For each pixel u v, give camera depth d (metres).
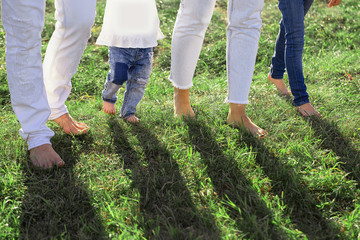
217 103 2.92
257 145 2.34
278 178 2.03
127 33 2.44
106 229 1.68
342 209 1.83
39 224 1.70
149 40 2.50
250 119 2.70
